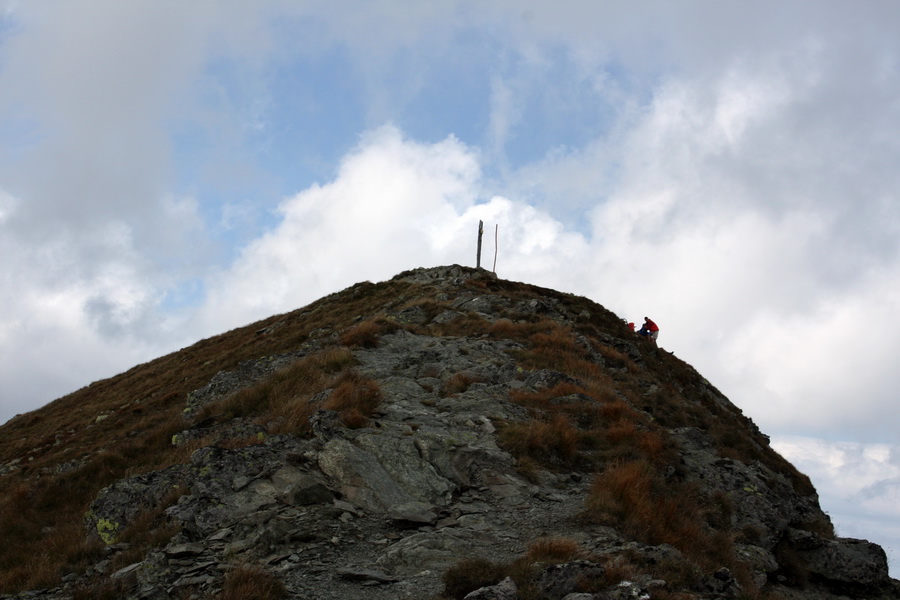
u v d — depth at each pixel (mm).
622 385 24375
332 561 9453
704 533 12320
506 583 7895
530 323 31312
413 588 8477
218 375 29609
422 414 16469
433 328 31188
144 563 9438
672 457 16203
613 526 10812
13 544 16250
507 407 17375
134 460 20797
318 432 13859
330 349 25625
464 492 12586
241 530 10211
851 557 14148
